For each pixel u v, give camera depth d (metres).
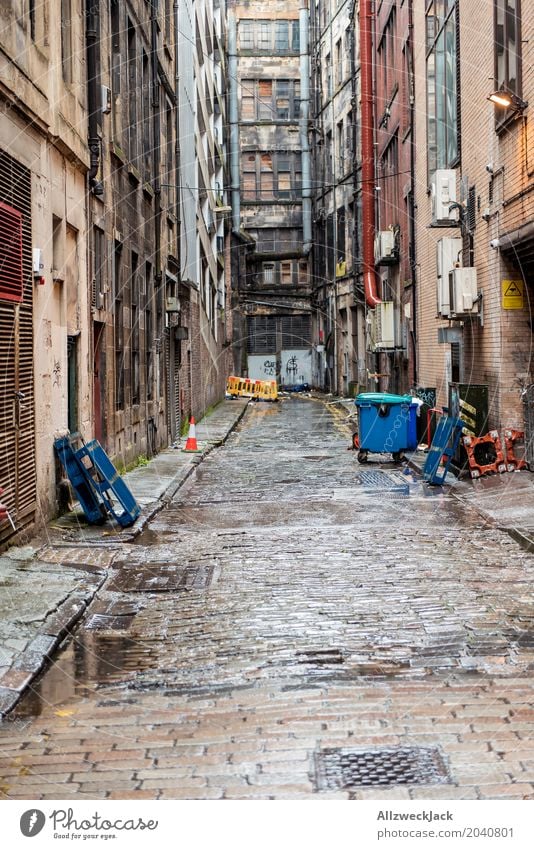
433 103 23.20
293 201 58.44
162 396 23.89
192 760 4.89
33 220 11.23
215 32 47.19
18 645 6.81
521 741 5.02
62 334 12.85
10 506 10.20
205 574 9.44
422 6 24.34
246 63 57.91
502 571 9.20
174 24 27.20
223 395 49.75
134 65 20.11
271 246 58.88
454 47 19.47
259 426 32.91
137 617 7.89
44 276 11.74
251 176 58.47
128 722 5.47
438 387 23.08
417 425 21.64
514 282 16.03
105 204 16.41
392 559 9.89
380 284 35.47
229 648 6.85
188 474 18.52
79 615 7.85
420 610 7.73
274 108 58.25
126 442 18.67
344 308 47.03
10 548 10.29
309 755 4.91
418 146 25.48
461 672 6.18
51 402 12.20
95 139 14.73
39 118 11.25
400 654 6.59
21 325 10.67
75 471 12.04
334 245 48.50
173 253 27.41
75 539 11.15
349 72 43.91
